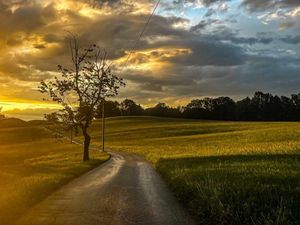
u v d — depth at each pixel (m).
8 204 13.96
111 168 37.44
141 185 22.02
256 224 9.62
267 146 46.16
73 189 20.22
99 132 138.75
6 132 158.12
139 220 12.02
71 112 54.38
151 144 82.94
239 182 15.30
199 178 18.12
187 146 66.69
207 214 12.12
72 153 72.56
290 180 15.69
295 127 85.31
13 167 39.88
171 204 15.01
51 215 12.81
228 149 47.88
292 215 9.70
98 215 12.82
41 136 144.00
